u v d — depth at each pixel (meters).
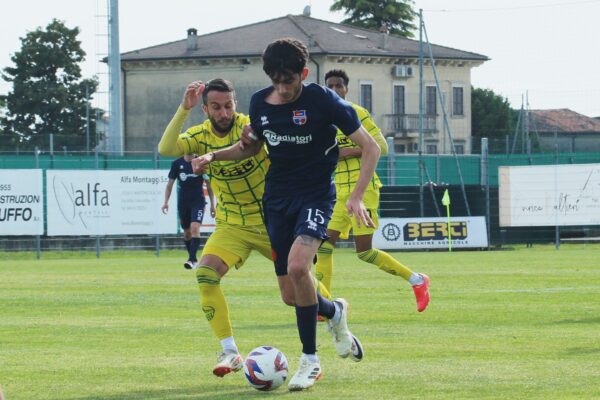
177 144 13.99
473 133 121.44
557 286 27.25
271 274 33.00
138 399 11.67
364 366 13.76
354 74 106.81
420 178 54.91
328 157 12.44
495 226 53.84
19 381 12.89
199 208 35.22
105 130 108.75
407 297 24.27
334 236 20.06
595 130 115.44
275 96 12.29
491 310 21.19
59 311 21.72
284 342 16.44
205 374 13.45
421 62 70.00
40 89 106.56
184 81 107.00
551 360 14.12
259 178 13.89
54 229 46.00
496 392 11.66
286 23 109.62
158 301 23.88
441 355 14.73
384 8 126.62
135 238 51.19
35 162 47.88
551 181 51.19
